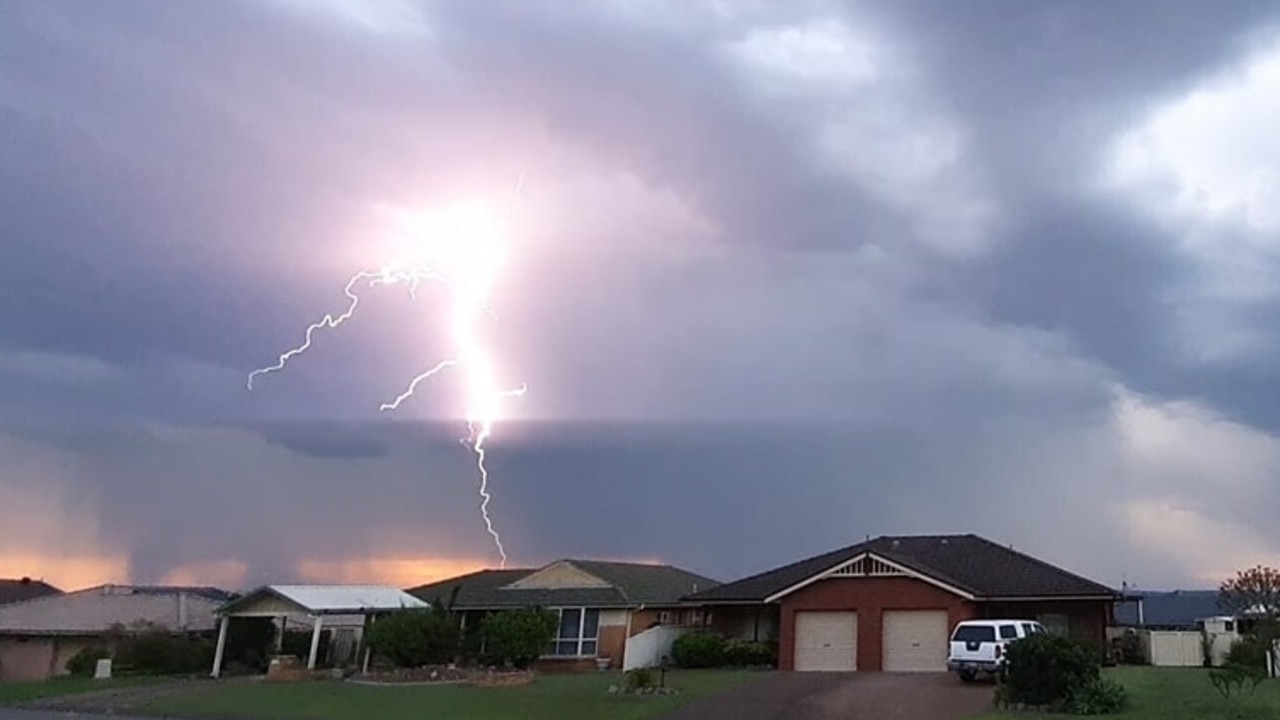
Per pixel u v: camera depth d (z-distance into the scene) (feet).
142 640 174.91
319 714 112.88
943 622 146.61
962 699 108.78
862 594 150.82
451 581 203.10
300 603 164.25
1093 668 101.55
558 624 172.86
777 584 165.89
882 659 147.74
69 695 138.10
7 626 191.72
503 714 108.99
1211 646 149.69
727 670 151.43
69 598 202.80
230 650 172.96
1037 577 155.12
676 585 197.06
